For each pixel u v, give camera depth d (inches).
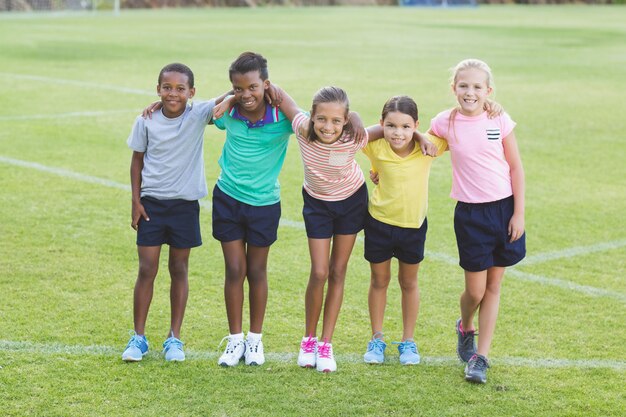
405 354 223.3
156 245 223.1
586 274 297.7
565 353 231.8
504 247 216.7
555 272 299.3
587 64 954.7
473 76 210.8
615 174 445.7
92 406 194.9
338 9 2018.9
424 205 220.4
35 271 284.0
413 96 696.4
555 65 942.4
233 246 220.4
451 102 673.0
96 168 426.6
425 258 309.9
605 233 346.3
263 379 210.8
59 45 1027.9
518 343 238.4
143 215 221.9
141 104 624.4
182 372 213.5
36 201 366.3
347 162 212.1
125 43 1078.4
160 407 195.2
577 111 637.9
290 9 1999.3
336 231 221.0
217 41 1139.9
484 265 215.8
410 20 1658.5
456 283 285.7
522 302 270.2
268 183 217.6
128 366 215.9
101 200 371.9
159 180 219.0
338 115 203.5
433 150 212.5
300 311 257.3
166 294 267.9
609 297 275.9
